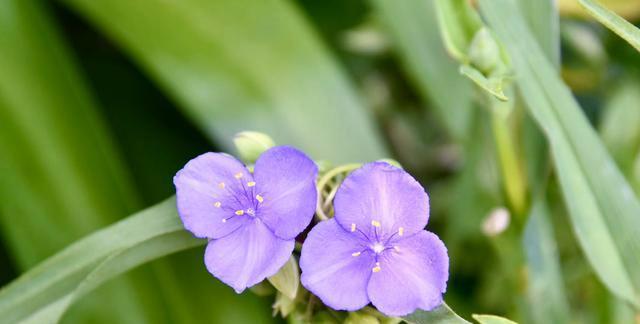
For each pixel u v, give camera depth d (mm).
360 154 414
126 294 392
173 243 341
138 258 339
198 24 416
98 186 401
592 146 354
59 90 409
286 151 320
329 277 315
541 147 389
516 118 377
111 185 404
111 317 390
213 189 325
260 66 415
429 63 434
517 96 377
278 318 412
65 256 342
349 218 317
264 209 322
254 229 323
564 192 354
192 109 410
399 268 318
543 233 388
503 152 373
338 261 317
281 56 416
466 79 429
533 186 387
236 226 325
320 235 316
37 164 398
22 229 392
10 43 409
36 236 392
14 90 404
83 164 403
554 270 390
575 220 355
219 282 407
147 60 412
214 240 325
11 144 398
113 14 416
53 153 400
